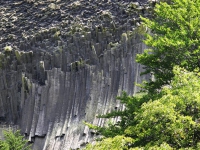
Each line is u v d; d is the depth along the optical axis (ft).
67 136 104.37
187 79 52.37
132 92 108.06
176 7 75.25
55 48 130.93
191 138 44.73
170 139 44.88
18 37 141.90
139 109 53.26
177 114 44.60
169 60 66.90
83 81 114.32
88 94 111.65
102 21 138.00
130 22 133.08
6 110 123.95
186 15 67.31
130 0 146.10
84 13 145.48
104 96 109.40
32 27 145.38
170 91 50.80
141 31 119.24
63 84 115.96
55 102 113.80
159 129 44.24
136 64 113.50
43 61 127.34
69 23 142.82
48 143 105.91
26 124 115.24
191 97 45.47
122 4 144.56
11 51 133.59
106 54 117.60
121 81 112.06
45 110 114.01
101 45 126.31
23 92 120.78
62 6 152.15
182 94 46.73
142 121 46.26
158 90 72.43
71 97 113.19
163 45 63.98
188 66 64.59
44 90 116.88
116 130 59.26
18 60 130.21
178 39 63.10
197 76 56.54
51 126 109.81
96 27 130.11
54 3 153.38
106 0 149.28
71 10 148.97
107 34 129.08
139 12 137.18
